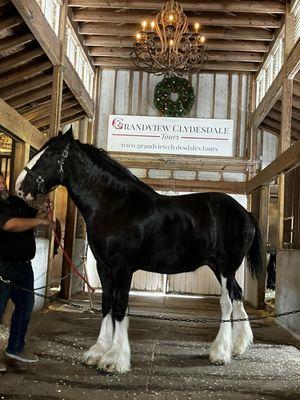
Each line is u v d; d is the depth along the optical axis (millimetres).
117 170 3658
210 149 8305
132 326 5141
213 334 4848
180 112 9242
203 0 7031
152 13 7527
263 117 8406
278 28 7527
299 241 5465
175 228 3619
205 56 6543
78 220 9242
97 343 3568
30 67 6625
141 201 3602
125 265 3500
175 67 6113
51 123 6352
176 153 8320
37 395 2791
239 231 3838
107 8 7531
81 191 3596
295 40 6602
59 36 6527
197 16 7648
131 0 7008
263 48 8375
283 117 6465
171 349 4078
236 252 3812
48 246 6215
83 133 9594
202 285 9406
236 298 3963
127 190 3617
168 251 3613
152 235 3551
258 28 7961
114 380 3123
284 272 5844
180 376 3275
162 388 3004
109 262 3508
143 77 9703
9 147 8438
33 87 7066
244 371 3463
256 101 9438
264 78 8812
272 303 7641
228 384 3143
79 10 7559
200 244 3701
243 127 9625
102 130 9680
